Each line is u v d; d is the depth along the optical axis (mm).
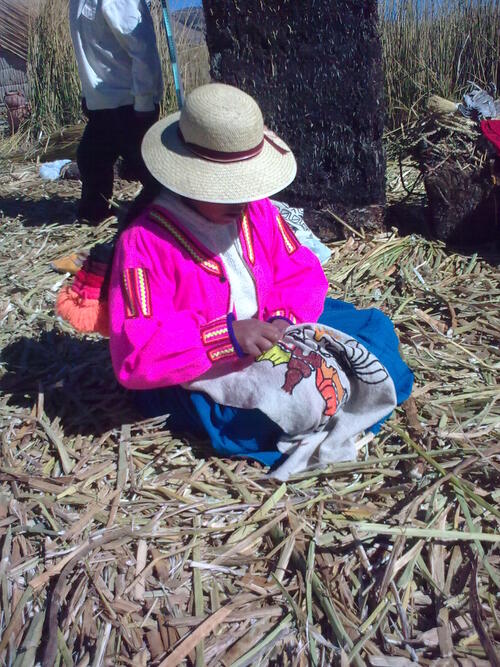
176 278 2230
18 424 2574
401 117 6441
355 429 2354
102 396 2660
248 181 2020
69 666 1731
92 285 2346
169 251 2195
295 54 4117
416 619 1878
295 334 2375
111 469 2342
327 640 1808
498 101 4379
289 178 2119
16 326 3295
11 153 7262
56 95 7770
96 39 4332
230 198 2010
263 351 2197
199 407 2359
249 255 2326
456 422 2533
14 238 4520
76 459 2396
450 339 3105
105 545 2041
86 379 2791
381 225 4328
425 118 4293
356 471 2314
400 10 6461
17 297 3617
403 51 6508
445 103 4242
